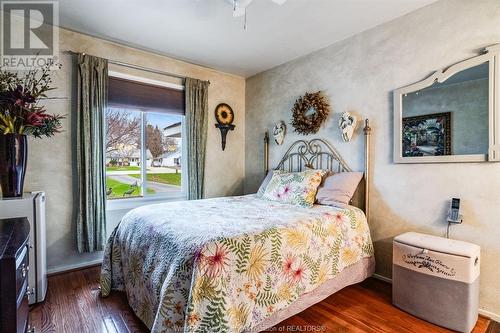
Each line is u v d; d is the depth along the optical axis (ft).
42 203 6.66
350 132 8.52
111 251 7.13
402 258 6.33
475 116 6.16
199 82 11.25
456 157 6.43
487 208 6.03
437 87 6.78
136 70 9.87
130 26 8.12
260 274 4.91
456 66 6.41
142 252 5.79
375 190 8.11
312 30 8.35
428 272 5.86
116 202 9.71
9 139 6.37
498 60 5.80
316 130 9.80
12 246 3.41
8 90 6.53
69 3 6.93
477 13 6.15
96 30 8.38
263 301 4.86
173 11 7.30
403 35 7.45
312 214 6.83
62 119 8.28
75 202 8.58
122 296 6.89
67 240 8.49
